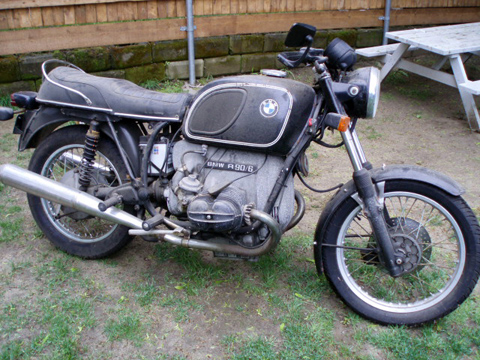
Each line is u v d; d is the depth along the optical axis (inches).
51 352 100.3
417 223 107.2
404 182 102.8
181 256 128.7
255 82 102.6
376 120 228.5
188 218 107.0
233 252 108.6
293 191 108.9
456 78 220.4
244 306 113.7
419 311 106.7
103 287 119.0
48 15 223.9
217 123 104.2
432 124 225.5
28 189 117.7
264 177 105.7
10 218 145.3
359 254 130.5
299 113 101.5
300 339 104.1
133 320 107.9
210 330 106.8
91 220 142.8
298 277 123.2
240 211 102.7
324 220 107.0
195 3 248.2
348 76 105.0
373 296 116.3
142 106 112.6
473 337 105.3
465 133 216.4
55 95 119.2
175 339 104.3
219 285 120.3
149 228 109.7
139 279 122.0
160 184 115.2
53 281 119.8
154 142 114.0
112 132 116.3
